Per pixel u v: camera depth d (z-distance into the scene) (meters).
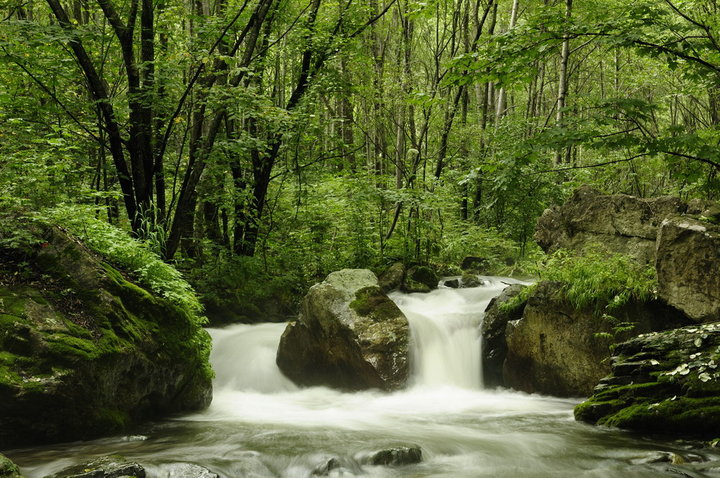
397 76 18.28
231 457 5.91
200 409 8.59
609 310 8.79
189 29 15.30
